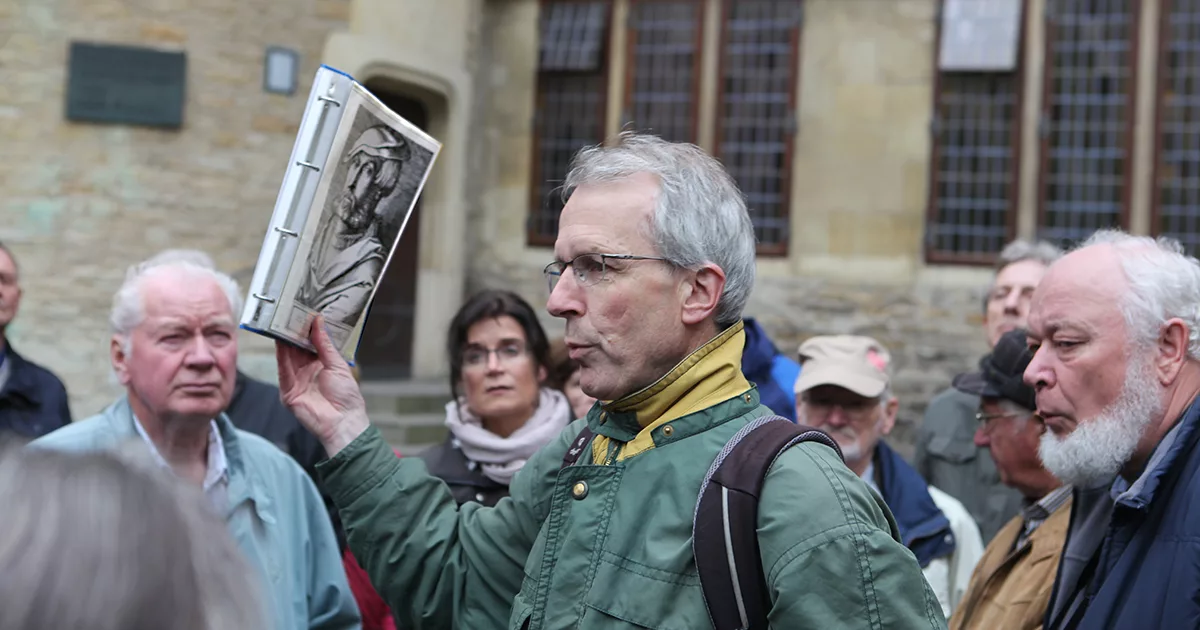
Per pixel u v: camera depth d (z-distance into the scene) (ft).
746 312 27.45
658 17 28.37
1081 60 26.21
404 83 26.45
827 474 5.04
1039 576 7.84
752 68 27.81
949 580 10.07
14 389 11.25
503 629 5.98
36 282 23.16
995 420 9.12
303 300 6.25
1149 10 25.79
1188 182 25.59
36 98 23.25
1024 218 26.35
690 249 5.39
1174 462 6.24
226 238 24.18
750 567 4.92
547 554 5.43
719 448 5.25
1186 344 6.52
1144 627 6.03
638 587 5.04
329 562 8.63
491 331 10.46
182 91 23.82
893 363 26.61
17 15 23.17
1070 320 6.66
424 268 27.68
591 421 5.85
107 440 7.98
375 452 6.31
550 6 28.96
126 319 8.09
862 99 26.99
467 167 28.32
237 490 8.09
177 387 7.97
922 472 13.55
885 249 26.84
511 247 28.91
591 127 28.73
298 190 6.12
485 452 10.28
